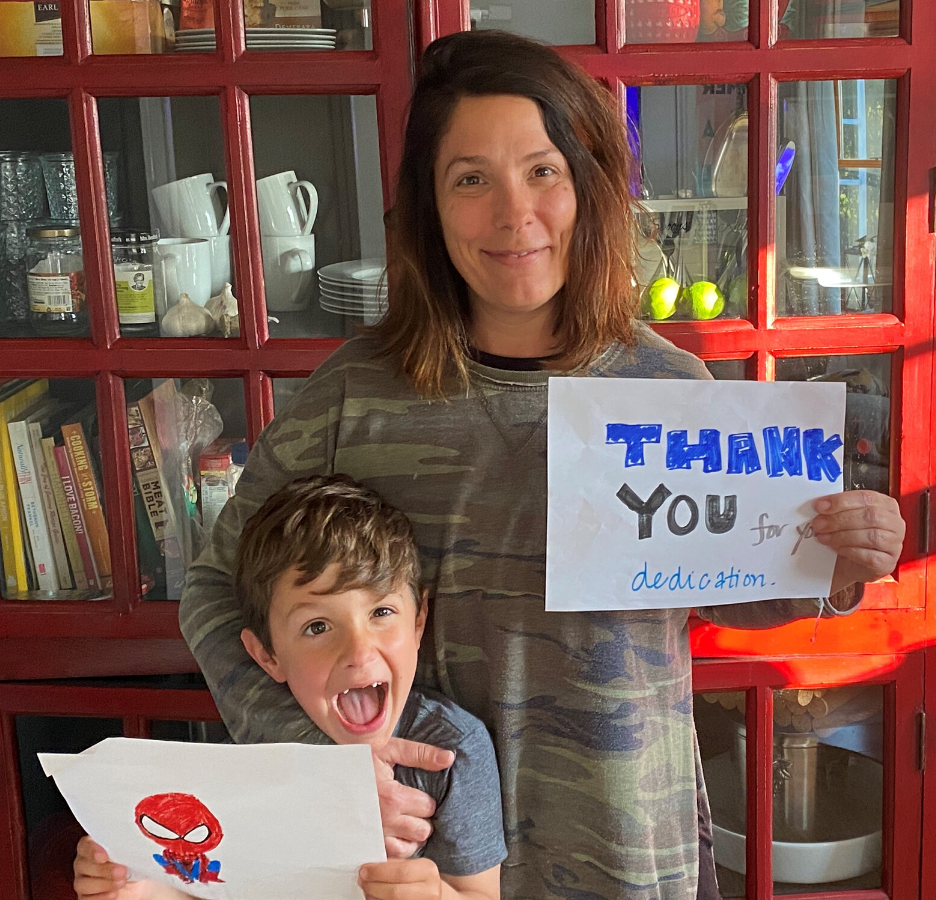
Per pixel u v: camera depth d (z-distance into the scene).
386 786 0.85
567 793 0.96
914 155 1.33
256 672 0.94
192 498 1.43
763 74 1.30
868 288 1.39
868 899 1.53
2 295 1.39
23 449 1.43
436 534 0.96
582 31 1.31
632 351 1.00
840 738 1.50
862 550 0.97
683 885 1.00
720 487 0.96
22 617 1.45
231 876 0.83
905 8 1.30
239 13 1.29
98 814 0.80
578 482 0.94
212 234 1.36
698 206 1.36
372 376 0.99
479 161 0.89
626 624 0.97
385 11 1.29
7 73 1.30
